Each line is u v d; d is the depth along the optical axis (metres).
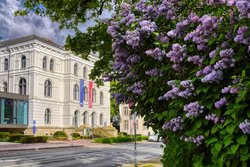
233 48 3.59
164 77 4.60
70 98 64.19
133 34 4.65
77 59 66.50
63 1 13.26
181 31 4.29
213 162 3.50
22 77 58.94
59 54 64.12
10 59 60.84
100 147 37.50
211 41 3.70
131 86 5.10
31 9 13.78
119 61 5.27
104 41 14.77
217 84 3.54
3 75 61.34
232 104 3.33
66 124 63.69
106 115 77.12
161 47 4.66
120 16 5.26
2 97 51.91
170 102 4.23
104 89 76.75
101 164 18.28
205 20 3.73
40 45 59.44
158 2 4.93
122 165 17.33
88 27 15.05
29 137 42.00
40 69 59.22
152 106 4.99
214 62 3.67
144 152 29.09
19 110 54.97
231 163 3.25
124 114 79.88
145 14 4.88
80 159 21.72
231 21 3.61
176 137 4.39
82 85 54.62
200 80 3.72
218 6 3.95
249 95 3.14
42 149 32.53
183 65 4.23
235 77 3.27
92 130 60.41
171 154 4.99
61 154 26.14
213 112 3.53
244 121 3.12
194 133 3.67
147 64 4.82
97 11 14.43
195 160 3.71
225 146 3.12
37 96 58.09
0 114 51.22
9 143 40.12
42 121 59.12
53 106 61.94
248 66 3.42
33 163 18.92
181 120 3.91
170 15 4.67
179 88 3.87
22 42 59.22
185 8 4.66
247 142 3.16
